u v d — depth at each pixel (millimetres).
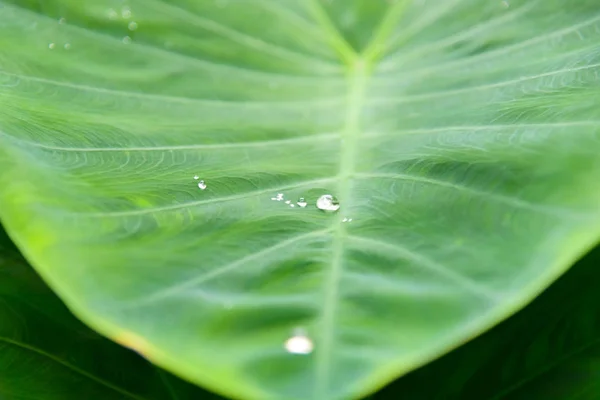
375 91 597
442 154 539
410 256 490
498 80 594
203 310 469
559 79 581
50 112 579
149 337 460
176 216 514
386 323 465
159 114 592
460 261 485
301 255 493
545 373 544
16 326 568
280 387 447
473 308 468
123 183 528
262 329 463
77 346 568
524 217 500
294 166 546
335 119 579
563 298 555
